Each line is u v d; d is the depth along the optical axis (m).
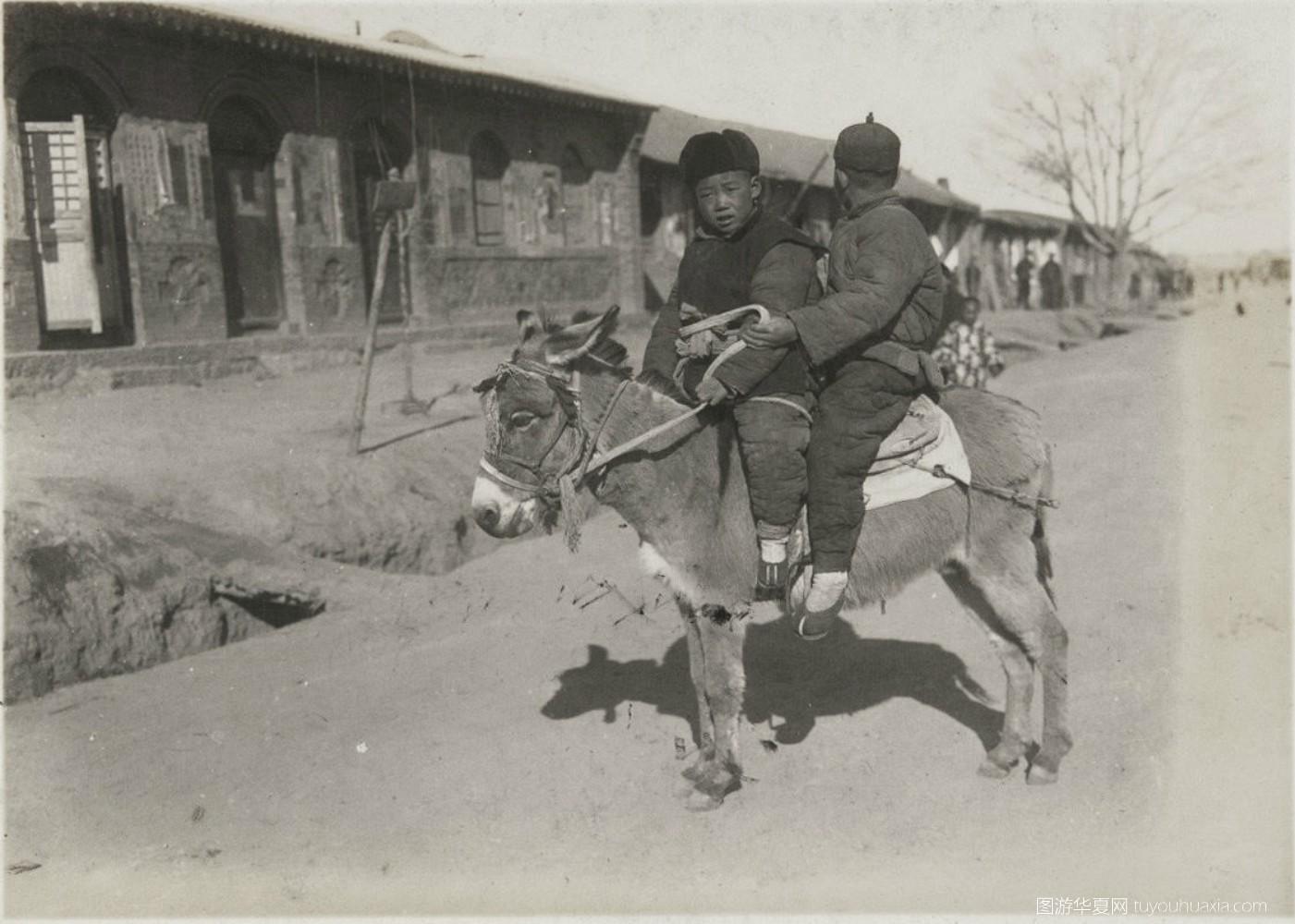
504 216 20.34
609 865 4.30
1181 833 4.34
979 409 4.75
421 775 5.23
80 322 13.59
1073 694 5.77
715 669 4.63
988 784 4.86
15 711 6.41
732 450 4.44
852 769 5.07
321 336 16.55
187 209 14.73
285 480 9.75
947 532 4.60
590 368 4.38
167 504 8.95
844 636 6.97
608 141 22.39
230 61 15.26
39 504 7.83
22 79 12.92
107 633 7.24
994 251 31.72
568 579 8.80
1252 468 9.93
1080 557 8.02
